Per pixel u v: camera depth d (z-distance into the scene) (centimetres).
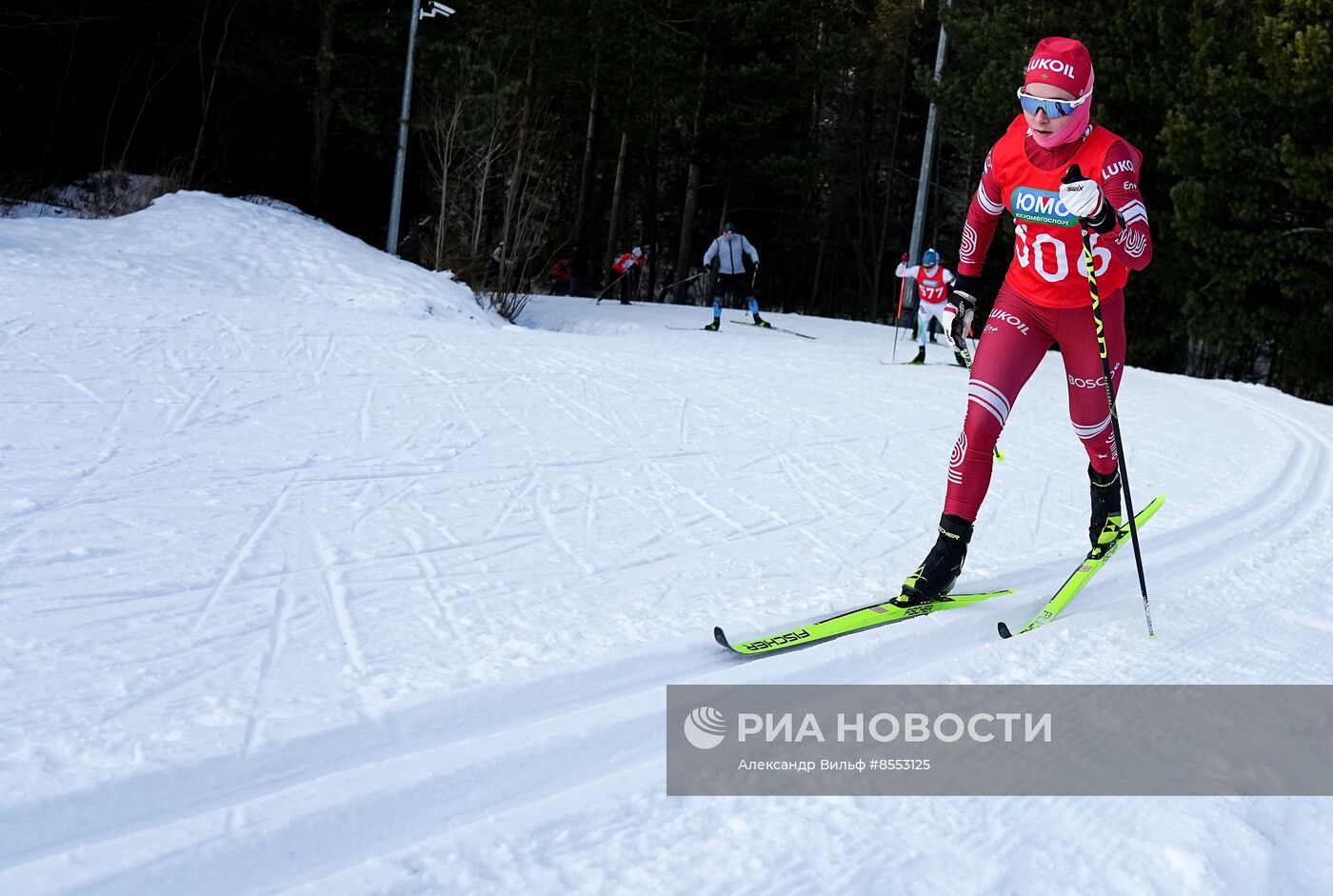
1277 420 920
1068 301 345
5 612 280
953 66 2169
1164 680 289
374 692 243
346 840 188
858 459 592
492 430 571
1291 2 1441
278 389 602
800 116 3055
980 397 346
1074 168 303
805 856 190
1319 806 223
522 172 1560
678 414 671
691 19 2356
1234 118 1517
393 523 396
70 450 444
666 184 3294
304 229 1249
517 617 306
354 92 1872
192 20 1673
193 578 319
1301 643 329
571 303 1802
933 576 338
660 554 388
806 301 3647
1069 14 1797
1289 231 1512
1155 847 199
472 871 177
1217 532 475
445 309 1103
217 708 229
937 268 1162
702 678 268
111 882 166
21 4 1462
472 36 2166
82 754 203
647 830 195
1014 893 182
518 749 219
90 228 1105
